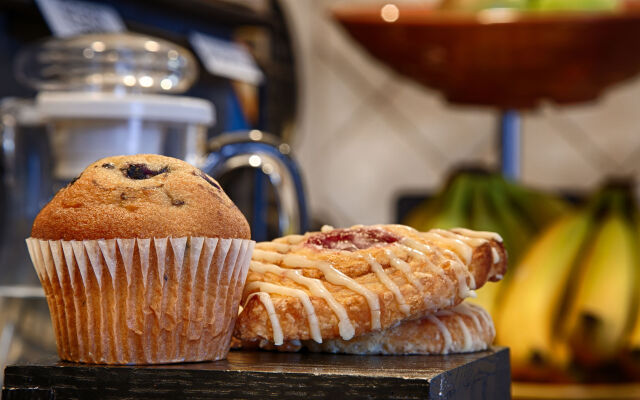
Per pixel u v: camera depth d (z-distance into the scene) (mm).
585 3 827
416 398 502
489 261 564
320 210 1845
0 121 771
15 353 717
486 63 846
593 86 904
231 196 1108
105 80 733
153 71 744
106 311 539
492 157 1703
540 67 842
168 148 709
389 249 557
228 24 1288
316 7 1842
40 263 547
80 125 690
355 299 542
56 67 747
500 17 796
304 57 1813
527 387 770
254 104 1345
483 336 578
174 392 523
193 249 538
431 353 563
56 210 543
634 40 798
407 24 823
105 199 540
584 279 792
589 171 1611
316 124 1849
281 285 558
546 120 1634
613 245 801
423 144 1762
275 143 752
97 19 981
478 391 551
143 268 536
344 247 565
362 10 894
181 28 1167
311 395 513
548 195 907
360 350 565
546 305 786
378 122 1803
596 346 774
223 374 520
